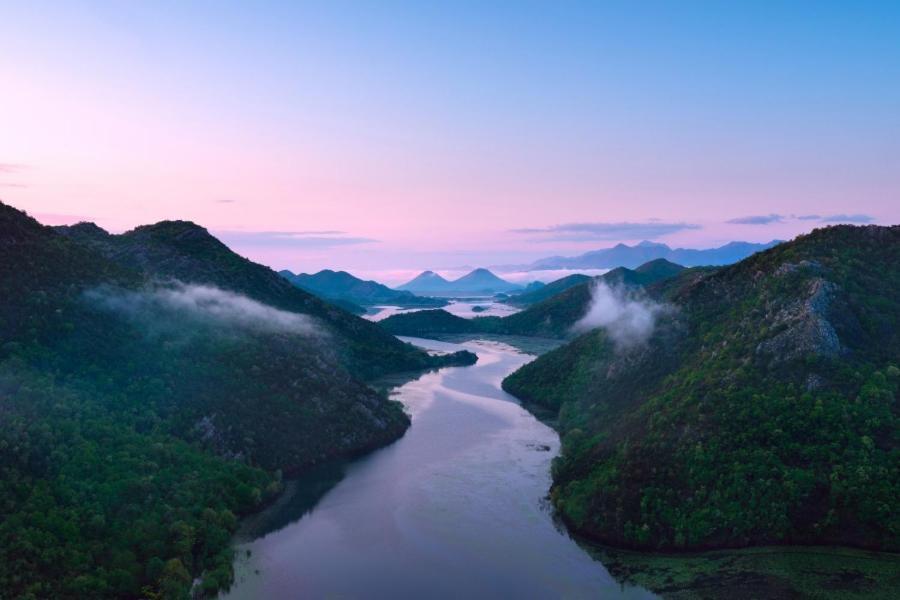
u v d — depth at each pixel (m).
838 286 144.12
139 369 152.50
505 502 137.50
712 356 150.50
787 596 97.25
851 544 107.94
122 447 125.94
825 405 122.19
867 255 156.00
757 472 116.69
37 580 92.50
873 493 109.25
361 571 109.69
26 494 105.12
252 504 134.38
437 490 144.38
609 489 125.88
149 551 106.31
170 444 134.50
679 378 152.75
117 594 97.44
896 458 111.75
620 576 106.94
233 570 109.81
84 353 145.12
